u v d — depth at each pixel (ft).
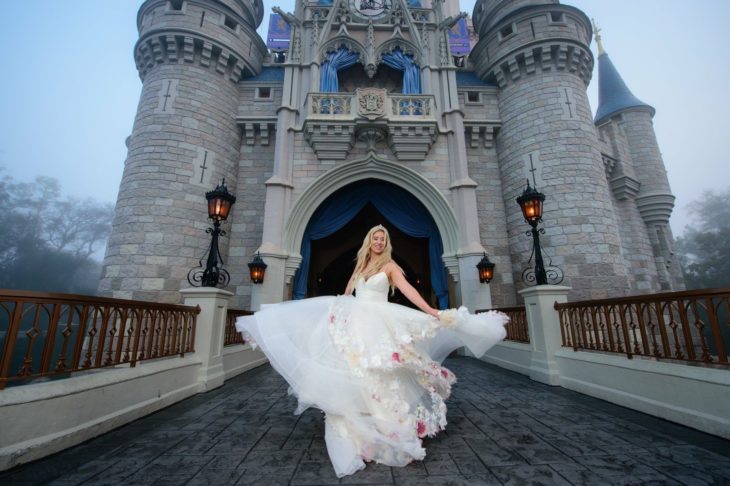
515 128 39.06
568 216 33.83
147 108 35.09
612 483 6.73
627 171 46.44
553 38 37.96
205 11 38.40
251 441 9.27
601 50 61.00
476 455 8.12
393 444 7.31
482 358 27.22
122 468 7.57
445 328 8.66
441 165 36.27
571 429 10.05
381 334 8.08
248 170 39.06
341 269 52.08
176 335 14.74
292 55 38.22
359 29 40.81
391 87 43.50
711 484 6.64
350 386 7.75
